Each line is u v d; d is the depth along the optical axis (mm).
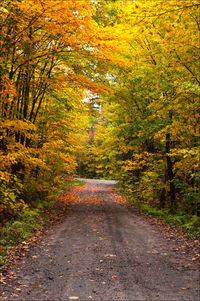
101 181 34656
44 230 8469
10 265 5109
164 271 4977
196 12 6688
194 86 7613
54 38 8125
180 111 9656
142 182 15297
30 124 8297
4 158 7059
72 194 19453
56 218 10578
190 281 4504
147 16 5484
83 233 8211
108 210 13078
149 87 12750
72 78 9062
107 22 10047
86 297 3889
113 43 7719
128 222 10125
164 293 4043
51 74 10820
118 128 15281
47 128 12453
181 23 7449
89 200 16750
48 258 5699
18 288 4137
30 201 11344
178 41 7355
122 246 6766
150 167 14992
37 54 8438
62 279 4559
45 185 13297
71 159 15477
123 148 16906
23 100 10414
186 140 10609
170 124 10766
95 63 9070
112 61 8961
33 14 6375
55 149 13000
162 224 9766
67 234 8055
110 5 9383
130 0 6059
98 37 7555
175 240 7445
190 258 5762
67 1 5926
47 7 5969
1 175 7219
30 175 12398
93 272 4906
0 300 3693
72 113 14898
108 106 16734
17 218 8664
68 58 10109
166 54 8664
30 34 8031
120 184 24547
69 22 6812
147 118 12023
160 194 14273
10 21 6938
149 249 6504
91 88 9180
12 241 6551
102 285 4328
